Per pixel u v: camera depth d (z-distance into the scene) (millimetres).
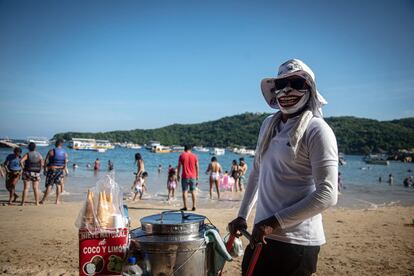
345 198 18328
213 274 2652
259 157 2787
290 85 2537
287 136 2488
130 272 2311
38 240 6879
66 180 23609
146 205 13484
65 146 128375
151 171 39344
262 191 2650
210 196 16953
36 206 11500
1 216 9438
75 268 5297
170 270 2400
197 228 2582
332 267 5488
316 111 2547
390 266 5555
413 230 8328
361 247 6660
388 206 15211
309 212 2234
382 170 62469
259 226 2301
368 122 186375
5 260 5629
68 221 8820
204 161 77375
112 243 2443
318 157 2295
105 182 2586
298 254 2381
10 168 12078
